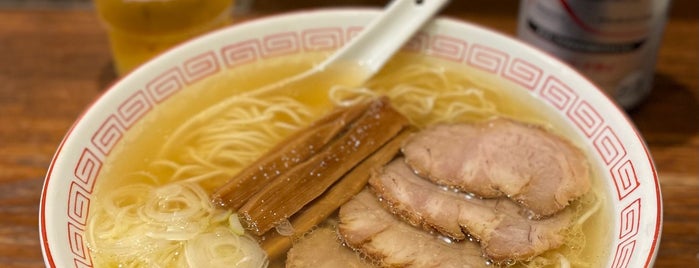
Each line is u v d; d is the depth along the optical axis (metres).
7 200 0.46
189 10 0.48
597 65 0.48
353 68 0.48
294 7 0.58
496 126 0.44
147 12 0.48
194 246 0.40
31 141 0.49
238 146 0.45
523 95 0.46
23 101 0.51
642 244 0.37
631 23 0.47
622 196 0.40
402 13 0.47
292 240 0.40
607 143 0.42
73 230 0.39
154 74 0.45
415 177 0.42
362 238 0.39
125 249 0.40
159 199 0.42
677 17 0.56
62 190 0.39
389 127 0.43
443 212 0.40
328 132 0.43
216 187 0.43
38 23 0.56
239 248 0.40
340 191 0.41
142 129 0.44
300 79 0.48
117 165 0.43
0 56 0.54
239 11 0.57
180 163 0.44
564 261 0.39
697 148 0.48
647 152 0.40
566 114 0.44
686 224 0.45
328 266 0.39
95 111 0.42
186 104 0.46
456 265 0.39
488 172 0.42
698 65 0.53
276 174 0.42
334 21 0.48
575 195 0.41
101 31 0.56
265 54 0.48
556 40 0.49
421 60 0.49
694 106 0.51
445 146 0.43
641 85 0.50
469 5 0.57
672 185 0.47
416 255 0.39
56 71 0.53
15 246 0.44
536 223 0.40
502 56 0.47
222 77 0.47
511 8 0.57
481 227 0.40
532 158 0.42
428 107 0.46
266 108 0.46
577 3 0.47
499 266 0.39
